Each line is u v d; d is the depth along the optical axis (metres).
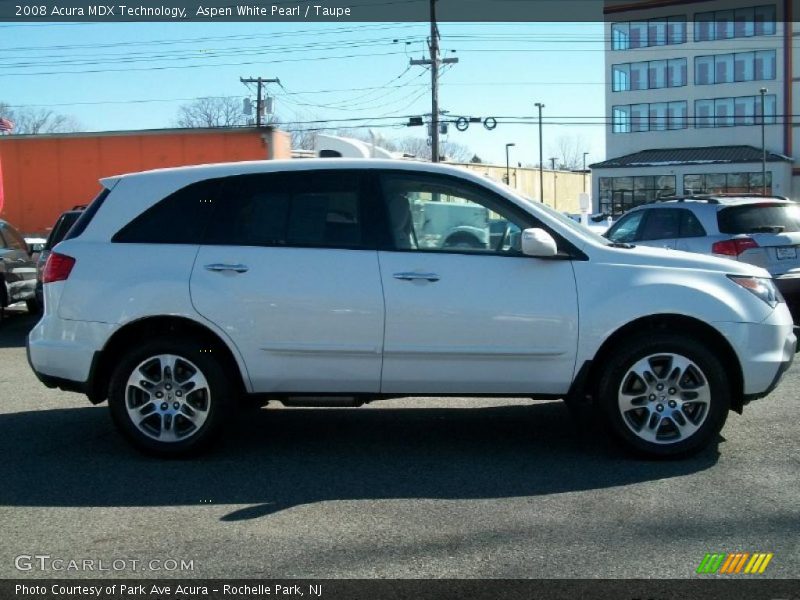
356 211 5.70
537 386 5.64
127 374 5.67
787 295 9.53
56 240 11.61
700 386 5.57
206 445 5.72
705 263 5.71
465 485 5.28
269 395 5.73
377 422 6.87
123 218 5.78
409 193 5.73
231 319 5.57
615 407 5.60
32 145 15.95
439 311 5.54
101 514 4.80
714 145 63.66
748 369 5.60
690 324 5.65
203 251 5.65
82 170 15.83
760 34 61.34
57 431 6.58
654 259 5.68
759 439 6.14
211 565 4.12
